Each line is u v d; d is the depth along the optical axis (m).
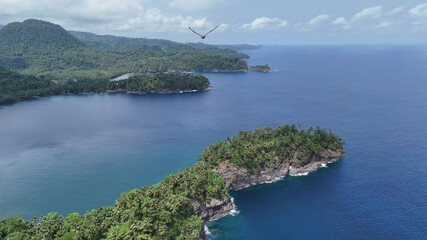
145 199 119.94
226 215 140.38
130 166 192.50
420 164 179.12
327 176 169.50
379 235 122.25
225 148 171.50
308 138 185.38
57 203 154.88
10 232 113.12
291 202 147.50
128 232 104.06
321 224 130.50
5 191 165.12
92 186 169.88
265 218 136.62
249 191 158.75
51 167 192.50
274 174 169.12
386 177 165.62
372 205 141.50
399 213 135.00
